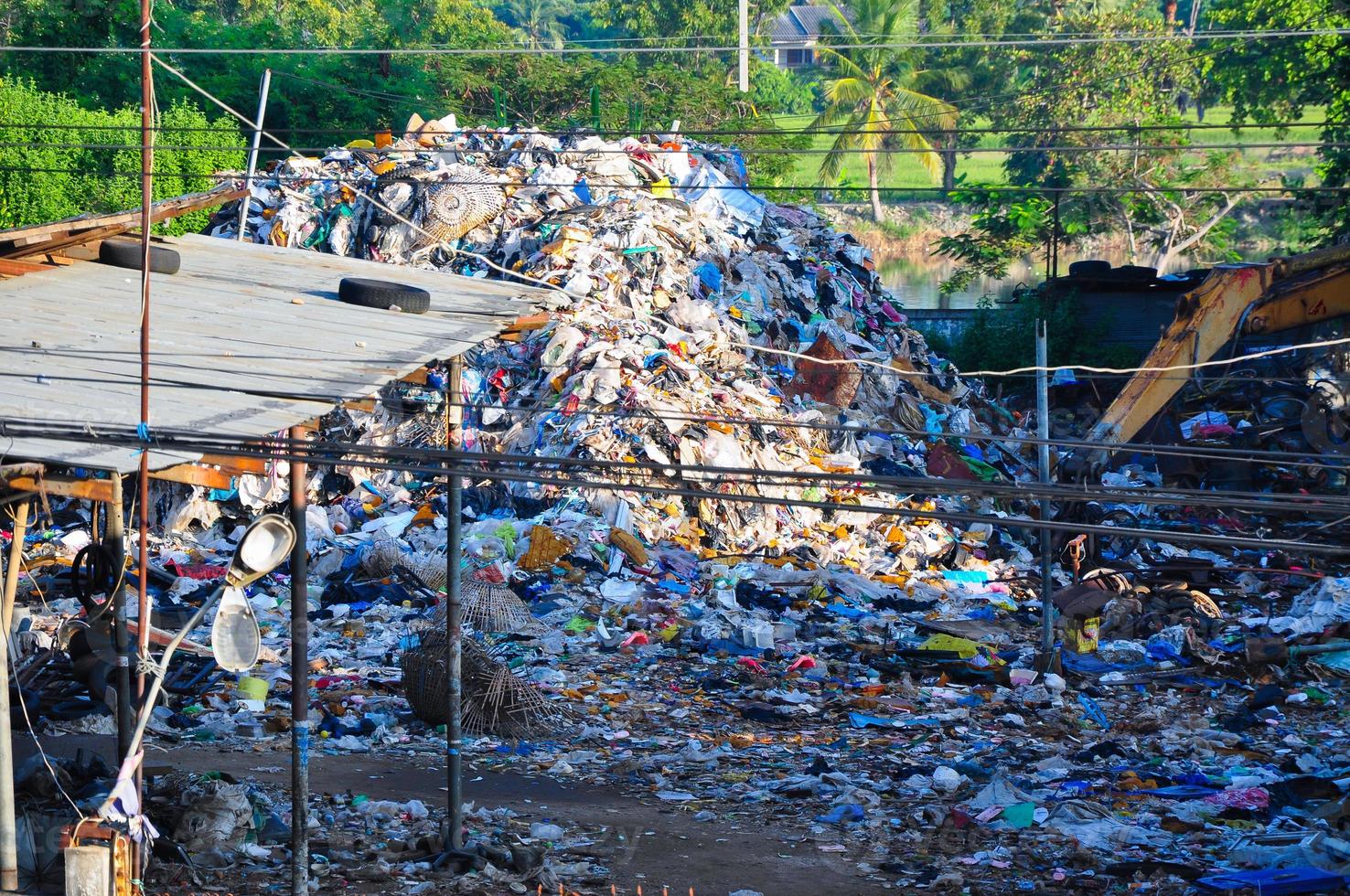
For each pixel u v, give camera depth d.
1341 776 46.62
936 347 155.12
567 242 101.00
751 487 85.12
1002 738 52.62
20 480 29.12
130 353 37.66
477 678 52.34
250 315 43.56
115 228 48.78
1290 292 90.88
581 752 49.72
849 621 71.31
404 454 25.03
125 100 165.62
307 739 33.09
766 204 130.50
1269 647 62.75
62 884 30.88
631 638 66.06
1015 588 80.75
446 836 37.88
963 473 97.12
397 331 42.78
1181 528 92.75
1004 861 38.38
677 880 36.50
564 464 24.55
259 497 85.06
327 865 36.19
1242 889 35.25
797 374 100.69
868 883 36.62
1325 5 184.62
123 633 32.62
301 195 108.12
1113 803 44.12
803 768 48.28
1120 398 94.62
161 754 46.28
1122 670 63.31
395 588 71.44
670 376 91.38
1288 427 105.75
